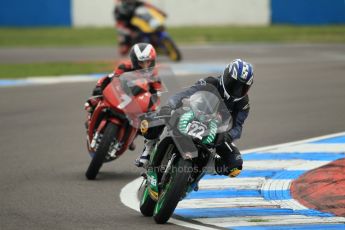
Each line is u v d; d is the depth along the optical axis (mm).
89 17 121438
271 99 56031
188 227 25844
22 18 121500
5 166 37281
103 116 34406
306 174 33875
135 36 80875
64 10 121188
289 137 43000
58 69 75125
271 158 37625
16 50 93500
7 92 62000
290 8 121312
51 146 42062
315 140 41875
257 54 85812
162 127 27828
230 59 81062
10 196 31172
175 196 25250
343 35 105000
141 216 27750
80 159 38781
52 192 31859
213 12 121875
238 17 122312
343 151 38625
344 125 46312
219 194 31031
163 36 79500
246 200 29969
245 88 26234
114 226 26172
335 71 70812
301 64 76500
